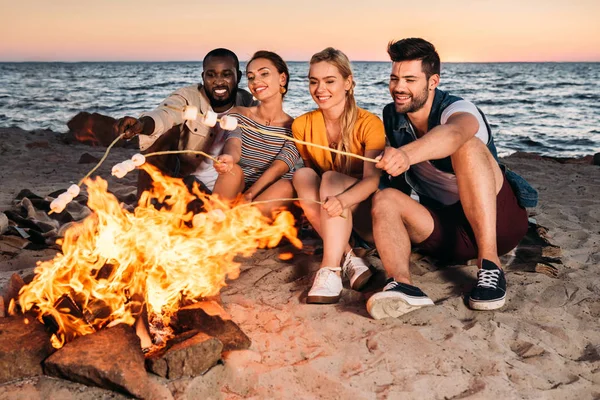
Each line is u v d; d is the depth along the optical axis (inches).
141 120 149.2
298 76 2819.9
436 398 99.7
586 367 110.2
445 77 2955.2
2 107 981.8
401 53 133.9
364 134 145.9
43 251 168.2
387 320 124.3
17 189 245.9
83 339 101.8
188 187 175.3
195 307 116.4
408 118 143.9
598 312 133.2
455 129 124.6
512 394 100.1
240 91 189.3
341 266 148.4
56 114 870.4
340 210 131.4
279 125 170.9
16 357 98.1
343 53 143.7
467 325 122.9
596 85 2170.3
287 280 149.4
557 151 588.7
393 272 129.4
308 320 125.3
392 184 158.2
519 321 125.3
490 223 132.4
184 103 172.9
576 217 213.9
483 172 130.8
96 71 3978.8
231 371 104.3
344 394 99.6
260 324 124.3
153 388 96.1
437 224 142.3
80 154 366.3
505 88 1969.7
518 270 153.2
